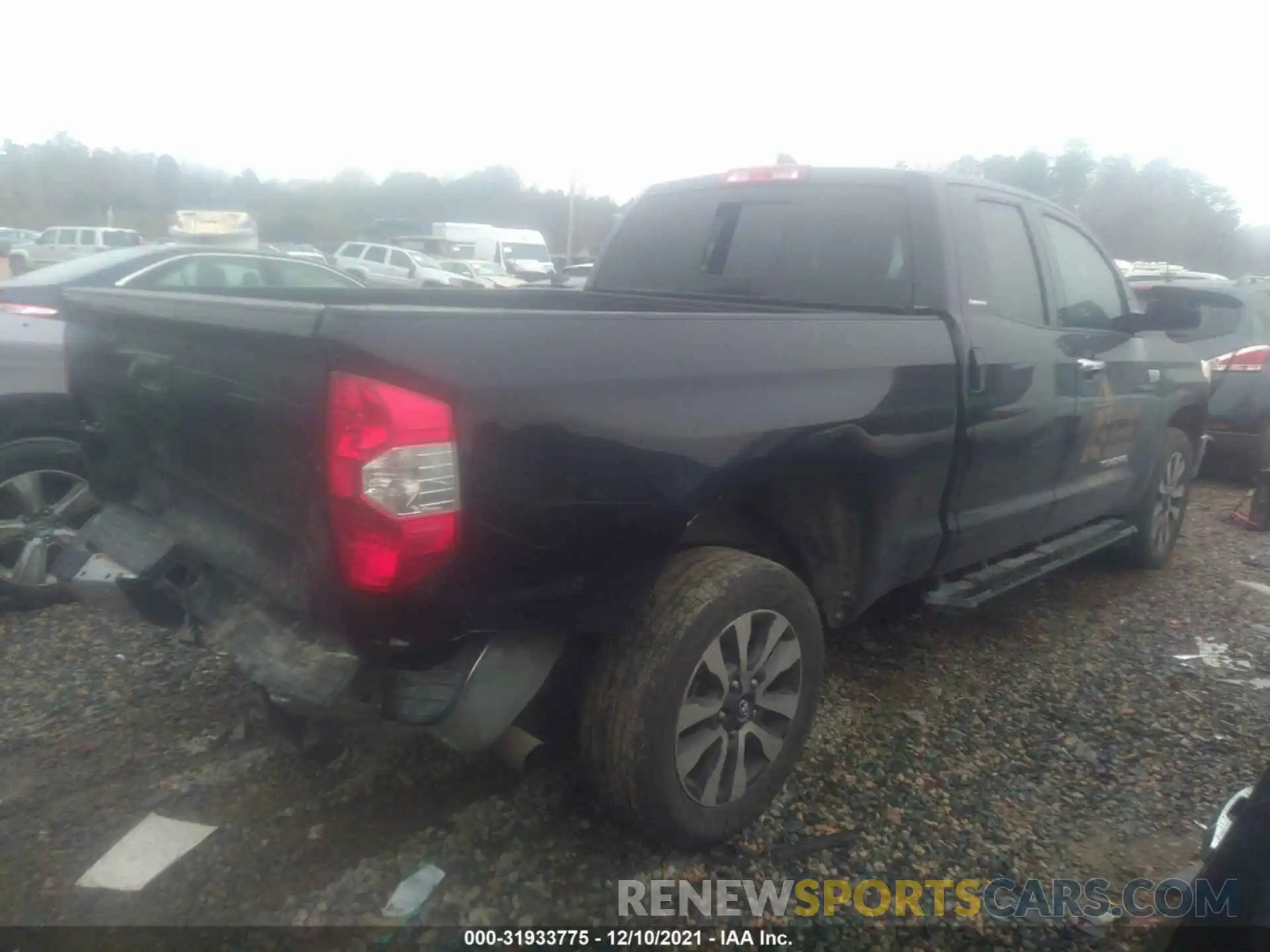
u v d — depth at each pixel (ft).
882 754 11.71
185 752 11.06
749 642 9.72
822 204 13.67
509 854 9.50
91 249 114.73
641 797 9.04
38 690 12.37
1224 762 11.89
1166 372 17.31
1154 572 19.26
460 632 8.05
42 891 8.84
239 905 8.73
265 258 25.66
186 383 9.00
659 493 8.81
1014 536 13.97
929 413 11.53
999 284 13.38
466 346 7.71
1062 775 11.48
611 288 15.84
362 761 10.98
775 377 9.78
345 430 7.35
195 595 9.41
